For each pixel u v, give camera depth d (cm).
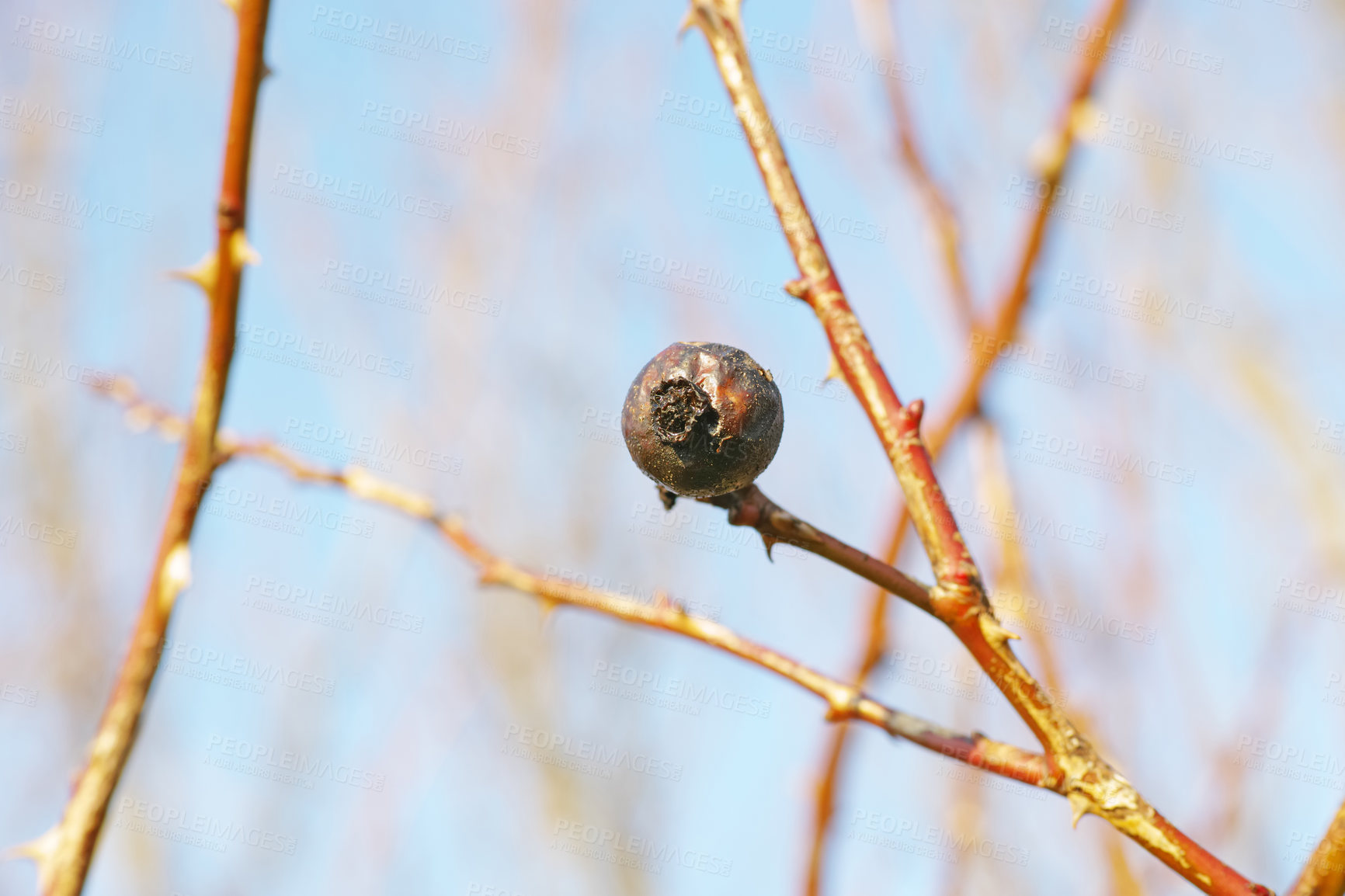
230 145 40
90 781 40
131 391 44
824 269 39
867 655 44
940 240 45
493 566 42
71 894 40
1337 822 37
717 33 39
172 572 41
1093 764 37
